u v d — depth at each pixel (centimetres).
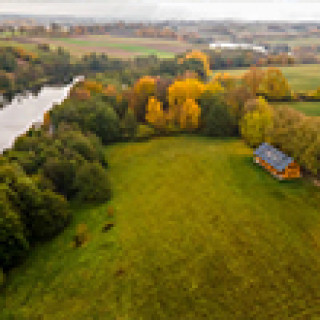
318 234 4366
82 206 5191
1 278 3750
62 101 8638
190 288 3631
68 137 6228
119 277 3806
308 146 5769
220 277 3753
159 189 5606
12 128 7000
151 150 7488
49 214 4512
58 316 3425
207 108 8650
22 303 3600
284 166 5594
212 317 3309
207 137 8275
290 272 3788
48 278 3884
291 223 4591
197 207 5025
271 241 4269
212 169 6241
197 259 4012
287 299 3466
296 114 6750
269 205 4997
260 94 9269
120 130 8331
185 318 3312
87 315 3409
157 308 3428
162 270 3872
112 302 3525
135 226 4628
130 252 4150
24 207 4303
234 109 8412
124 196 5441
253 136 7212
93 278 3822
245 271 3819
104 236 4456
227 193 5375
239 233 4428
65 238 4497
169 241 4316
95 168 5372
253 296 3512
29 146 5734
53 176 5212
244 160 6569
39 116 7725
